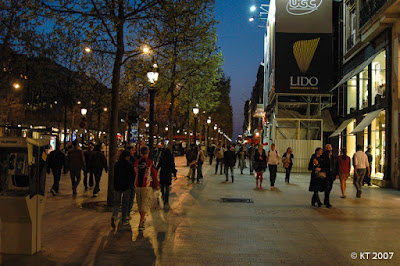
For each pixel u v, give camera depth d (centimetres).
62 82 2897
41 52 1692
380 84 1783
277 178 1992
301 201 1175
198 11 1112
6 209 549
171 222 841
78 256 576
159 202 1135
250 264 552
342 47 2444
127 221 814
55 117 3922
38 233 588
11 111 3041
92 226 781
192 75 1839
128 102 2608
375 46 1814
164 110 4519
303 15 2506
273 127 2678
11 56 1697
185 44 1182
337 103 2517
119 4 997
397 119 1548
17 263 532
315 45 2491
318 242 679
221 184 1670
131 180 795
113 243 655
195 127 2995
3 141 548
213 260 568
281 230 771
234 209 1020
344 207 1064
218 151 2261
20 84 2661
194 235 722
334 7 2573
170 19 1058
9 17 1359
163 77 1792
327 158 1071
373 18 1672
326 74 2484
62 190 1373
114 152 1012
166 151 1082
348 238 709
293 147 2400
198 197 1247
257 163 1538
